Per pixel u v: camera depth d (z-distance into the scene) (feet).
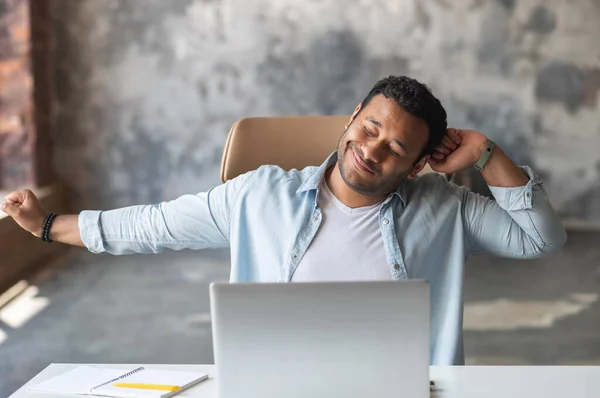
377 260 5.98
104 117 18.92
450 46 18.44
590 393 4.78
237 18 18.57
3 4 17.39
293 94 18.72
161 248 6.42
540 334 12.16
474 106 18.61
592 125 18.56
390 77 5.88
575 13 18.24
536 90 18.51
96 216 6.33
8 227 15.10
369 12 18.40
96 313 13.12
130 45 18.70
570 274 15.49
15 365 10.69
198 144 18.97
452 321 6.19
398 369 4.39
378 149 5.71
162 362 10.85
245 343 4.38
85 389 4.83
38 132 18.10
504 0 18.26
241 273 6.21
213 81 18.76
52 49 18.69
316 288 4.32
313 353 4.38
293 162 7.61
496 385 4.90
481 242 6.38
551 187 18.80
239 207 6.22
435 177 6.45
